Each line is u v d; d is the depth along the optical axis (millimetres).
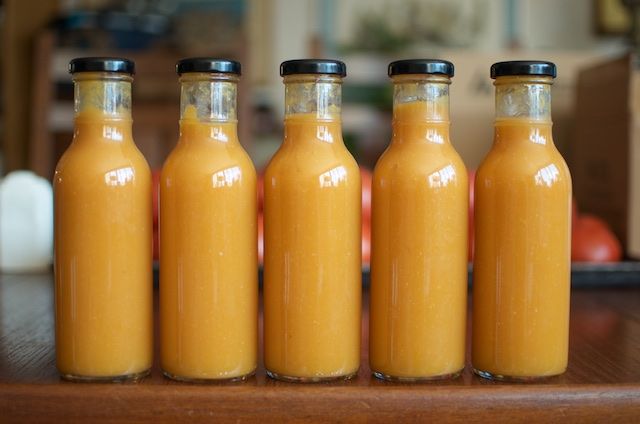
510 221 631
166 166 623
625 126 1337
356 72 2562
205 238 616
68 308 624
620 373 663
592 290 1124
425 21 2547
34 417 606
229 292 621
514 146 635
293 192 616
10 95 2072
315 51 2574
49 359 696
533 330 634
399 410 607
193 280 618
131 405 604
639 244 1332
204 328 620
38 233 1280
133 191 623
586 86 1479
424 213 623
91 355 622
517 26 2523
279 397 604
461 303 643
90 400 605
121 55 2018
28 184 1282
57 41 2018
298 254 619
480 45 2537
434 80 625
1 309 942
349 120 2553
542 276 633
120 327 625
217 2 2500
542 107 634
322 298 622
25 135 2080
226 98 621
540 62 627
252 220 630
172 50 2031
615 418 619
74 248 620
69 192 617
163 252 627
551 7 2518
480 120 1592
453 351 640
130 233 624
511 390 613
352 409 606
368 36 2564
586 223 1287
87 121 621
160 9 2240
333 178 618
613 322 892
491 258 639
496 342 638
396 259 627
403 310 627
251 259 631
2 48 2174
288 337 624
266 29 2576
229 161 618
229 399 604
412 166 622
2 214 1272
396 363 630
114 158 620
